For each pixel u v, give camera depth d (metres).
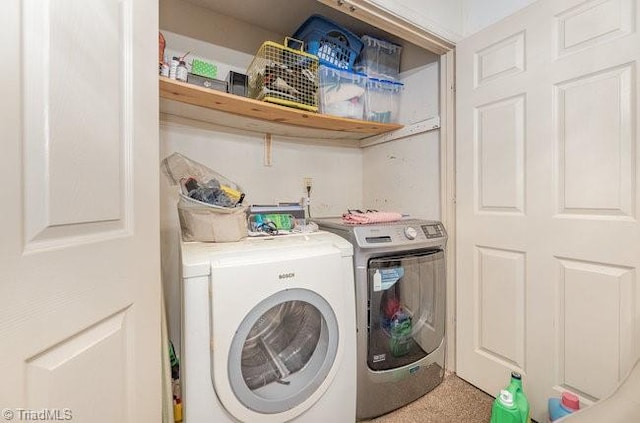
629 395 0.74
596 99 1.12
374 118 1.87
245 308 1.03
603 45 1.09
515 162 1.37
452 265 1.68
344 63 1.76
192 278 0.98
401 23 1.45
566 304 1.21
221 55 1.78
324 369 1.19
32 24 0.50
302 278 1.14
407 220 1.71
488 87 1.47
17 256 0.48
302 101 1.59
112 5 0.69
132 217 0.76
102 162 0.65
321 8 1.72
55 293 0.54
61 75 0.55
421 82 1.88
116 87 0.70
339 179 2.29
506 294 1.42
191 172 1.57
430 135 1.84
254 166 1.94
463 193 1.59
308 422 1.17
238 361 1.02
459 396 1.51
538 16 1.27
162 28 1.60
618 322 1.07
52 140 0.54
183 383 1.01
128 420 0.74
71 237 0.58
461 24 1.65
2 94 0.46
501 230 1.43
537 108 1.29
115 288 0.69
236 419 1.03
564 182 1.21
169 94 1.34
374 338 1.38
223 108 1.52
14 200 0.47
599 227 1.12
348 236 1.39
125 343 0.73
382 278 1.39
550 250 1.25
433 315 1.60
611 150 1.08
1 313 0.46
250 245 1.21
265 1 1.67
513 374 1.27
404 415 1.40
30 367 0.50
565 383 1.22
